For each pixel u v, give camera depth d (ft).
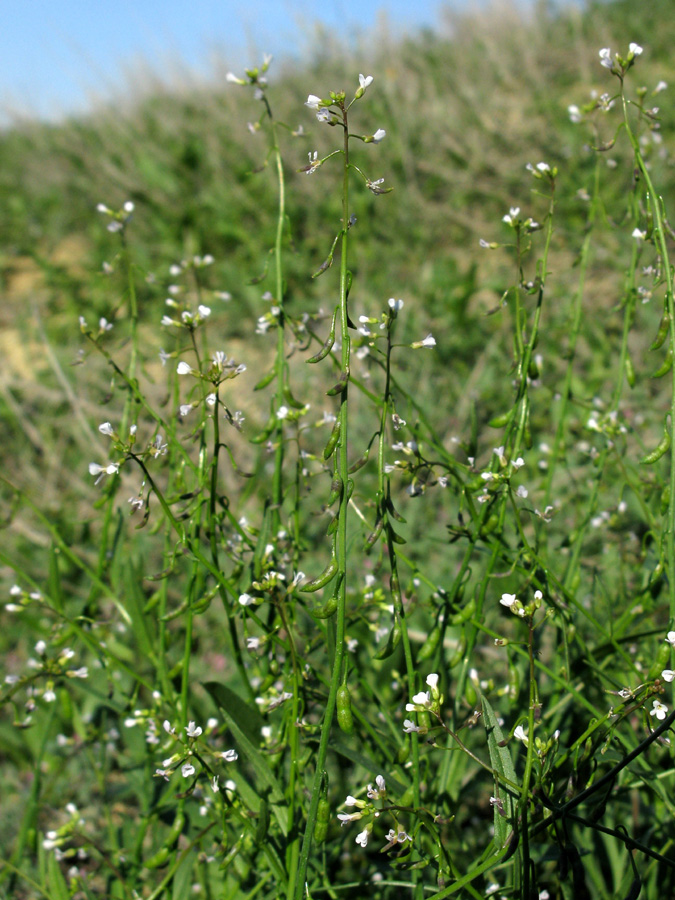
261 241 3.89
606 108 1.23
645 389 2.31
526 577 1.34
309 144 4.26
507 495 1.25
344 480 1.08
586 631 1.46
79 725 1.50
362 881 1.24
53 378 2.98
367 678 1.46
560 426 1.44
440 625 1.26
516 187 3.92
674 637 1.09
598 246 3.22
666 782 1.26
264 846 1.17
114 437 1.13
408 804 1.15
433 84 5.22
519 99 4.98
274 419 1.34
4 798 1.60
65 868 1.47
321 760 1.08
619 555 1.54
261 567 1.24
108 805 1.50
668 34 5.64
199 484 1.22
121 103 5.84
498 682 1.54
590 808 1.24
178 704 1.35
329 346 1.07
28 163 5.58
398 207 4.00
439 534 1.94
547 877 1.34
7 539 2.17
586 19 6.22
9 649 1.92
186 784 1.30
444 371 2.72
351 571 1.79
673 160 1.60
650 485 1.43
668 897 1.28
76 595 1.90
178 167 4.54
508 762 1.11
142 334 3.45
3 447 2.64
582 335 2.66
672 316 1.16
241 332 3.37
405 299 3.20
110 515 1.44
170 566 1.21
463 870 1.32
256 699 1.32
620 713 1.10
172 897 1.27
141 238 4.19
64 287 3.99
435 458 1.98
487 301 3.34
